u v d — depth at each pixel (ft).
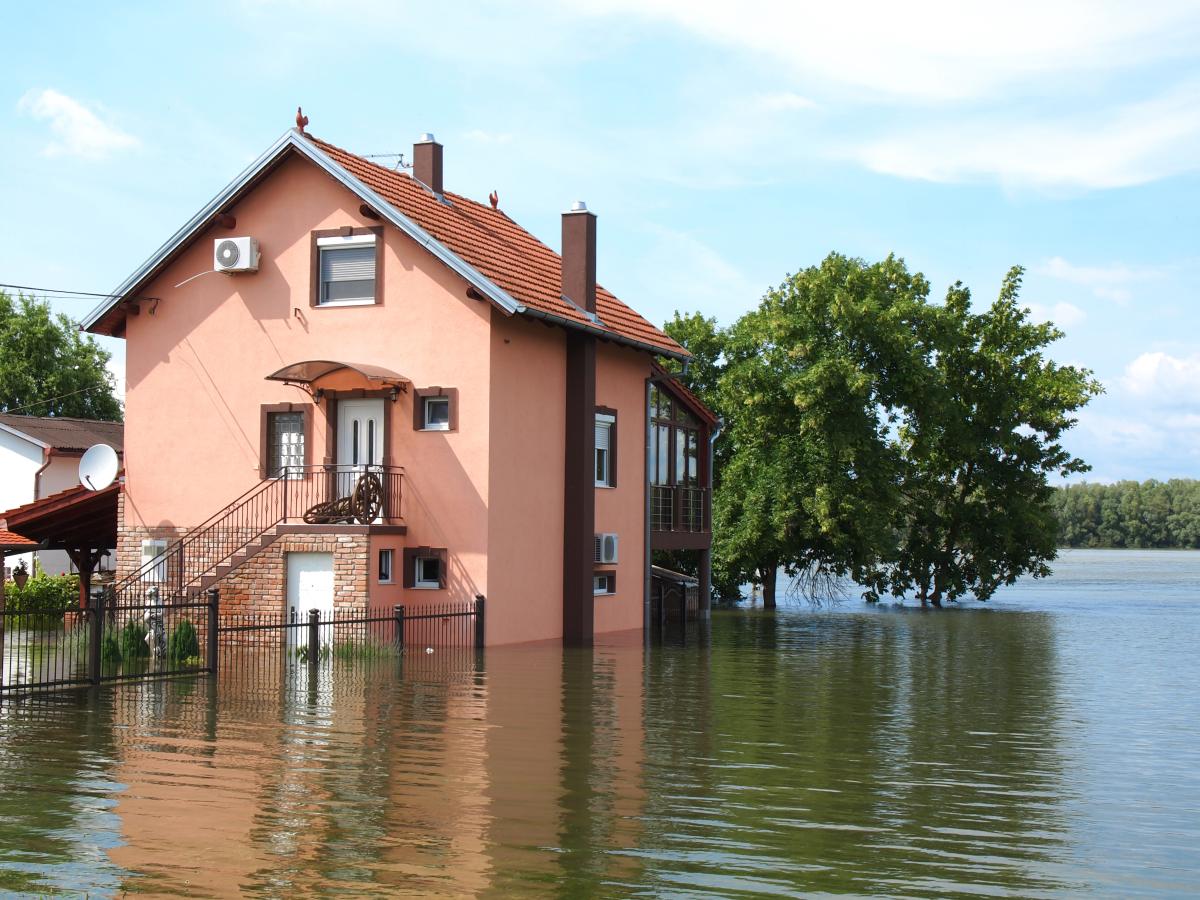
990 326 140.05
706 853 28.40
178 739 41.11
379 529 72.28
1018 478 139.95
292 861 27.45
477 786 34.71
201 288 80.74
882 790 35.19
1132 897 25.75
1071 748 42.42
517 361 76.59
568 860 27.73
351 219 77.10
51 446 129.29
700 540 106.63
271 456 78.84
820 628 97.76
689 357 95.71
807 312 124.67
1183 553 512.63
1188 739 44.42
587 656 70.23
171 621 72.59
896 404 127.65
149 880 26.14
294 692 52.49
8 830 29.73
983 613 119.96
